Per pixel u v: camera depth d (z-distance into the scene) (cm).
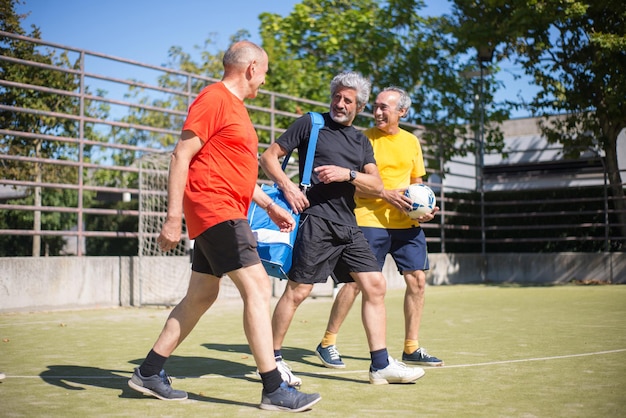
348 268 450
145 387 378
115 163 1988
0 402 367
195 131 357
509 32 1762
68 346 596
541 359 532
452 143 1856
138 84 1027
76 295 940
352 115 461
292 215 448
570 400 379
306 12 2081
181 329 381
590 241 1783
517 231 1858
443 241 1678
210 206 360
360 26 2053
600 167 2697
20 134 891
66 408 353
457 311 971
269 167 450
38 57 1312
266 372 356
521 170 2911
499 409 356
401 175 542
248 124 375
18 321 789
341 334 707
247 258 362
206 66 2544
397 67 2034
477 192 1880
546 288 1466
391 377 431
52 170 1497
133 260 1008
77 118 952
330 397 392
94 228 2066
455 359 536
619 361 520
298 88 2045
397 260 523
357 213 527
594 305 1053
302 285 446
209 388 416
